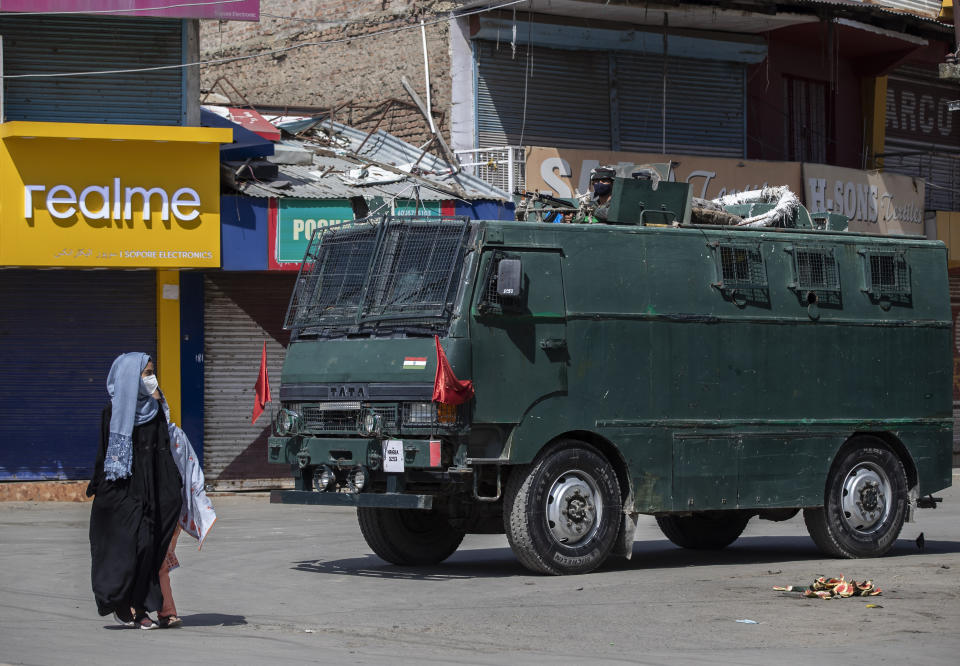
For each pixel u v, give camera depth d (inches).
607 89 2081.7
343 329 981.8
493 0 1931.6
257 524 1401.3
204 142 1626.5
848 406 1079.0
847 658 641.0
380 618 773.3
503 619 766.5
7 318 1659.7
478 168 1936.5
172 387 1702.8
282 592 886.4
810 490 1055.0
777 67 2279.8
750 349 1035.3
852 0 2166.6
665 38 1993.1
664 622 751.1
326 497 952.3
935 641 687.7
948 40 2359.7
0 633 712.4
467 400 911.7
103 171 1596.9
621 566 1034.7
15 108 1637.6
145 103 1678.2
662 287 1000.9
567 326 957.2
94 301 1688.0
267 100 2324.1
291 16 2300.7
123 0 1626.5
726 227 1051.9
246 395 1740.9
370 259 991.6
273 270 1673.2
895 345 1109.1
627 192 1024.9
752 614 776.9
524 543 940.0
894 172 2345.0
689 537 1173.1
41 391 1673.2
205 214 1633.9
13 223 1566.2
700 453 1005.8
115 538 700.7
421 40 2059.5
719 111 2180.1
